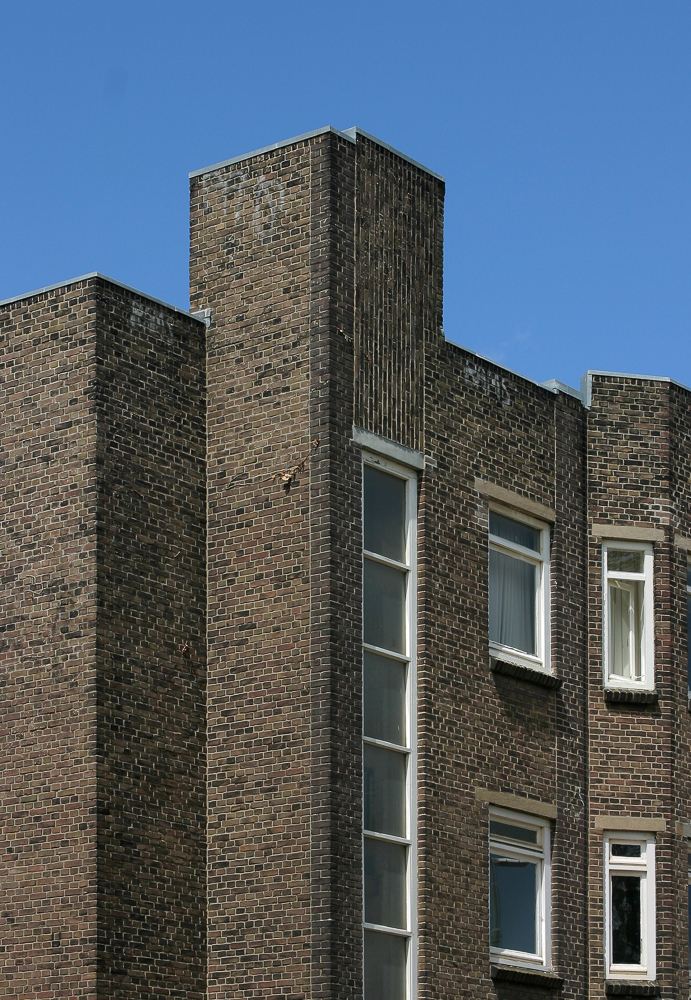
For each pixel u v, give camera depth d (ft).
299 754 74.90
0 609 77.05
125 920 71.97
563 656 91.04
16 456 78.18
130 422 77.36
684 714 94.99
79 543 75.10
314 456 77.36
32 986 71.87
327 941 72.08
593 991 88.84
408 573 81.87
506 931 84.48
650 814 92.02
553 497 92.38
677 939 91.20
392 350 82.17
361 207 81.51
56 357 77.77
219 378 81.15
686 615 96.58
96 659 73.51
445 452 84.79
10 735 75.31
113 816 72.59
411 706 80.38
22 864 73.56
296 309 79.51
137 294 79.05
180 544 78.48
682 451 98.17
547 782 88.12
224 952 74.79
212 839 76.38
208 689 78.18
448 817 80.64
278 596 77.10
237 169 82.99
